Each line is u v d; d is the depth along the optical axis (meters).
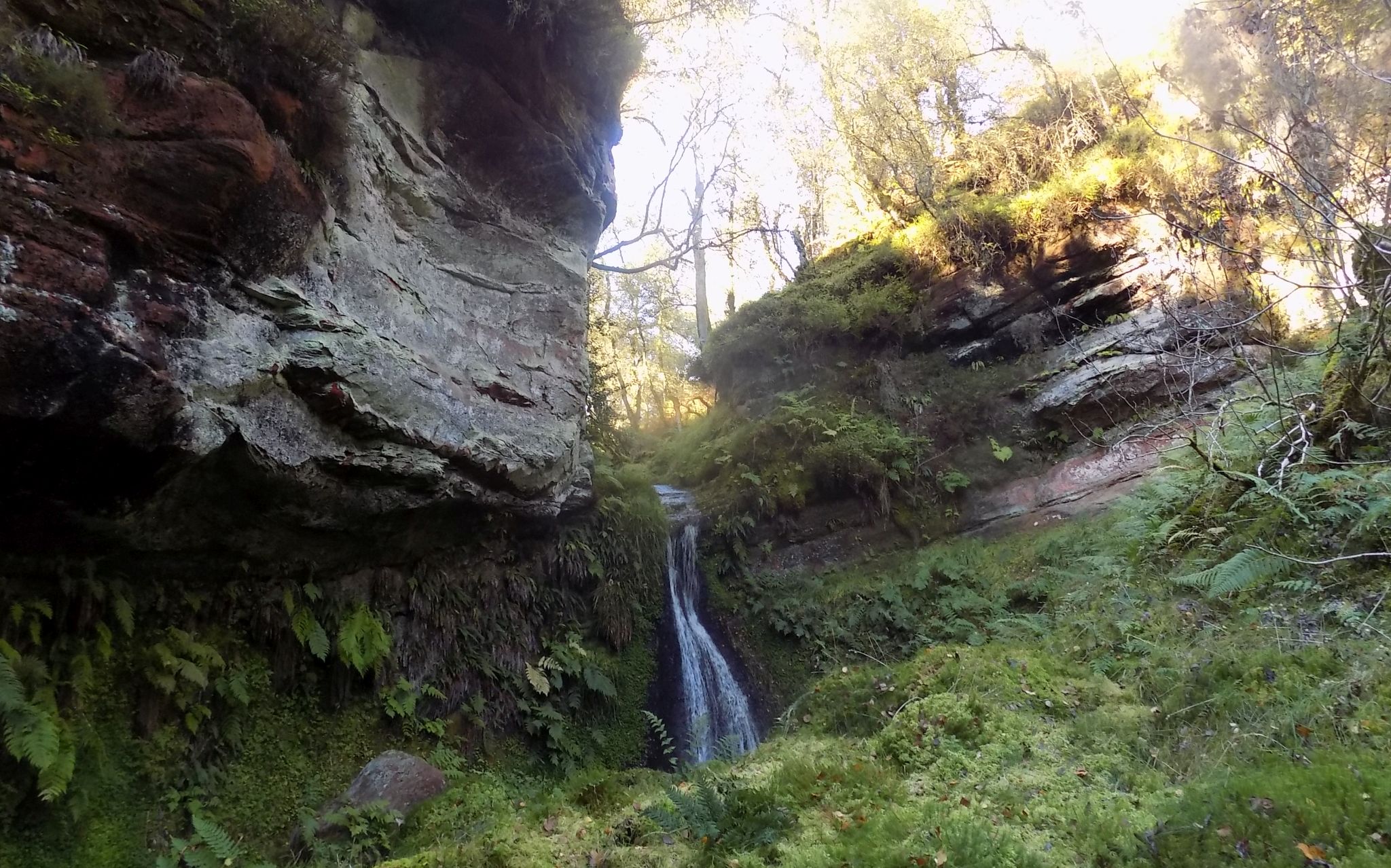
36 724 3.73
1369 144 5.85
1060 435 11.02
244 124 4.40
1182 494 6.72
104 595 4.54
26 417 3.56
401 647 6.66
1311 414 6.10
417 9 6.73
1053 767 4.23
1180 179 10.22
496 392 7.43
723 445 12.50
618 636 8.77
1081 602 6.91
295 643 5.78
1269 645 4.55
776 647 9.70
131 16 4.15
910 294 13.20
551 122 8.33
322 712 5.83
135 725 4.63
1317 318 8.85
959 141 14.19
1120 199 11.43
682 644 9.59
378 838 5.09
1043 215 11.98
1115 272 11.37
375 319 5.97
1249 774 3.25
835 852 3.49
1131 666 5.27
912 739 4.95
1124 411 10.59
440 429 6.45
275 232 4.77
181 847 4.22
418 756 6.23
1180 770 3.91
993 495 10.92
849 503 11.31
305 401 5.21
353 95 5.86
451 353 6.92
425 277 6.82
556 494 8.34
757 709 9.07
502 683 7.34
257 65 4.71
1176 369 9.57
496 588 7.92
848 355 13.29
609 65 9.03
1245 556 4.98
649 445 17.91
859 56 13.60
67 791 4.12
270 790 5.21
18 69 3.59
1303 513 5.36
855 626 9.45
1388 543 4.73
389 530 6.42
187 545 4.91
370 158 6.10
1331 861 2.51
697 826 4.12
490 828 4.98
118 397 3.84
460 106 7.24
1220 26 6.89
